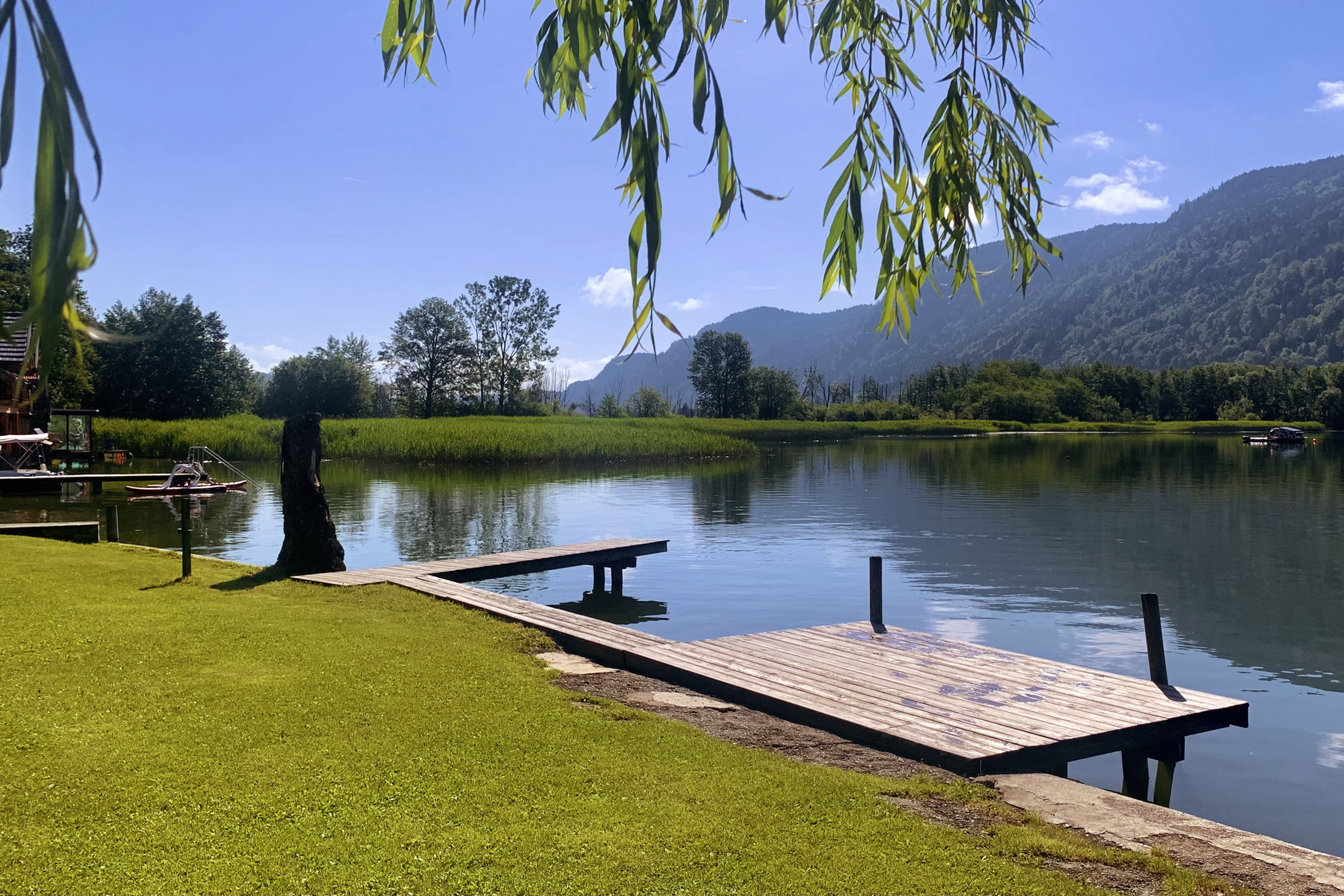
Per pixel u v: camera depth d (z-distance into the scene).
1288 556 17.81
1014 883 4.12
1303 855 4.56
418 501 27.14
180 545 17.72
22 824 4.39
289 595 10.89
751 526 22.19
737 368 108.50
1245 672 10.22
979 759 5.75
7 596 9.38
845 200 3.51
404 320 83.06
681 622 12.43
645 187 2.52
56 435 35.97
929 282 3.73
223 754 5.36
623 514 24.25
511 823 4.59
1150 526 22.16
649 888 3.98
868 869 4.21
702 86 2.71
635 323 2.48
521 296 84.69
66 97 1.30
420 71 3.55
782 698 7.12
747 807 4.89
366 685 6.93
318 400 77.94
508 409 82.44
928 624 12.33
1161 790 7.07
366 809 4.68
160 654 7.52
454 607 10.51
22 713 5.88
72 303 1.30
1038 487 32.78
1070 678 7.92
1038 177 3.68
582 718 6.37
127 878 3.92
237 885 3.90
